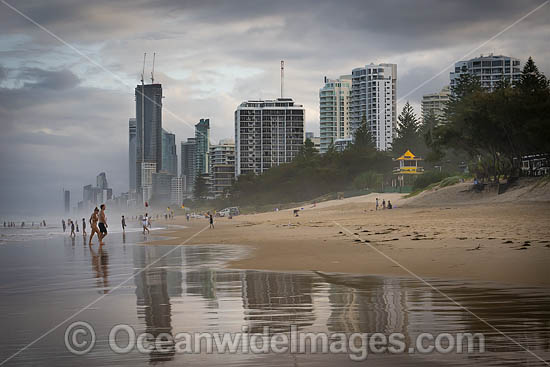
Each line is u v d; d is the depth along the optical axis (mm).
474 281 13977
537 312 10133
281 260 21125
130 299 12680
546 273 14719
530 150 68750
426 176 93938
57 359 7617
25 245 39656
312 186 157500
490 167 70688
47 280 16797
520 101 63344
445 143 75688
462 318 9719
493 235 26188
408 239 27375
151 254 27141
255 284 14781
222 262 21453
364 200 97375
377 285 13867
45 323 10023
